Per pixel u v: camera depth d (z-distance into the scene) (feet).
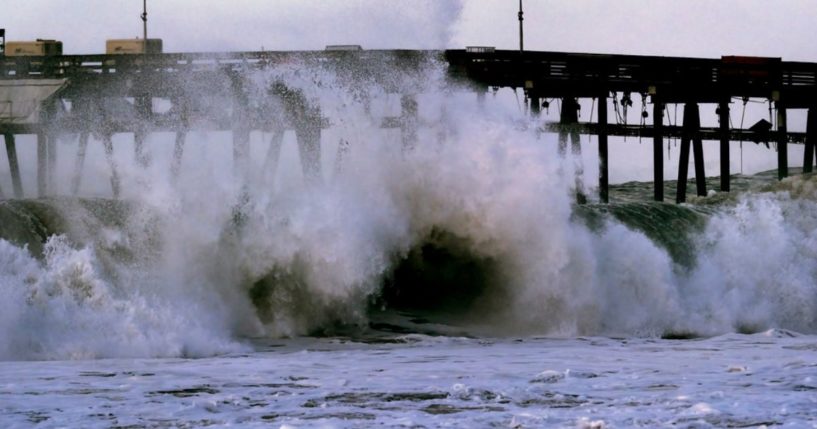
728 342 196.54
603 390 129.08
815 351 177.37
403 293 215.51
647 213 248.93
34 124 378.32
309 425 109.09
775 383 133.90
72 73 383.24
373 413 115.14
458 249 220.43
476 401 121.60
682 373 144.25
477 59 371.76
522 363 158.61
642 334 218.18
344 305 206.69
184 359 162.09
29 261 174.40
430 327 205.77
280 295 202.49
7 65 389.39
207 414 114.62
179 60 367.45
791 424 108.78
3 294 168.76
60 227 195.21
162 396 125.18
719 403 119.14
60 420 111.45
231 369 148.25
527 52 379.55
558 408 117.39
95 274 176.24
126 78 375.66
